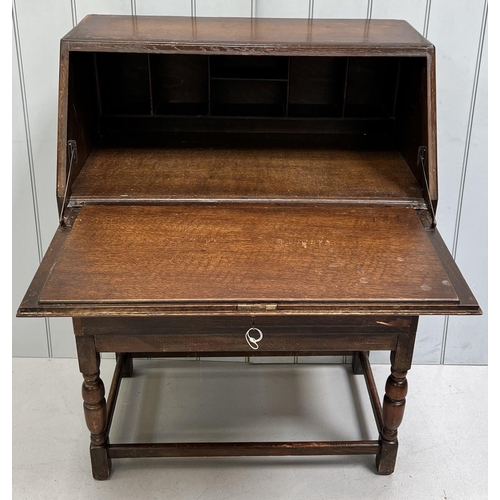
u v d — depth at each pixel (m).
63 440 2.81
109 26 2.47
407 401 3.05
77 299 1.98
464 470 2.71
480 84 2.85
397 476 2.67
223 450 2.54
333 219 2.32
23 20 2.74
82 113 2.48
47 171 2.97
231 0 2.73
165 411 2.97
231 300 1.99
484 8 2.74
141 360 3.27
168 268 2.09
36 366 3.22
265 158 2.60
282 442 2.55
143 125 2.71
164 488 2.61
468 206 3.05
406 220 2.33
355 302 2.01
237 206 2.37
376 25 2.61
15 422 2.90
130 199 2.37
